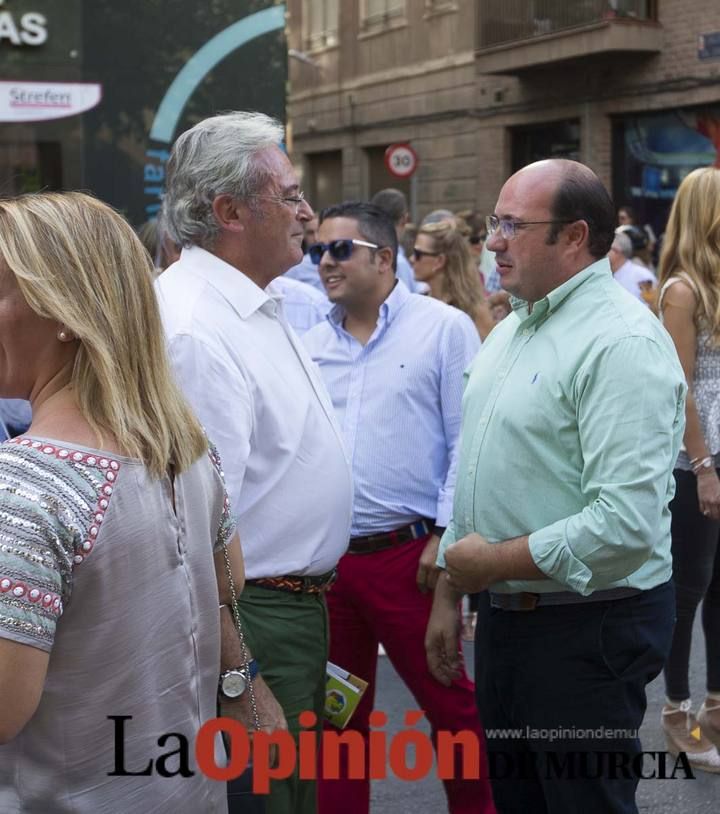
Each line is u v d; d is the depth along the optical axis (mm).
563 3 16391
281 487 2574
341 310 3564
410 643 3443
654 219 16141
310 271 6273
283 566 2594
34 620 1513
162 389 1744
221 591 2059
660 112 15859
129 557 1625
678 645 4094
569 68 16938
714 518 3920
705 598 4164
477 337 3547
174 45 6082
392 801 3889
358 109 22109
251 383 2525
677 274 3922
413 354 3465
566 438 2486
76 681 1608
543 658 2574
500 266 2613
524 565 2467
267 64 6258
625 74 16125
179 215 2625
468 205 19250
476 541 2562
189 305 2514
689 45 15195
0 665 1503
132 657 1651
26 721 1543
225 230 2598
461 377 3455
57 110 5906
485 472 2611
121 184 6039
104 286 1663
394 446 3439
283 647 2613
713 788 3932
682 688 4121
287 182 2623
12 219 1634
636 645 2549
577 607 2545
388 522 3432
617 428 2369
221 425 2438
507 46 17250
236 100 6219
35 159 5891
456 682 3414
